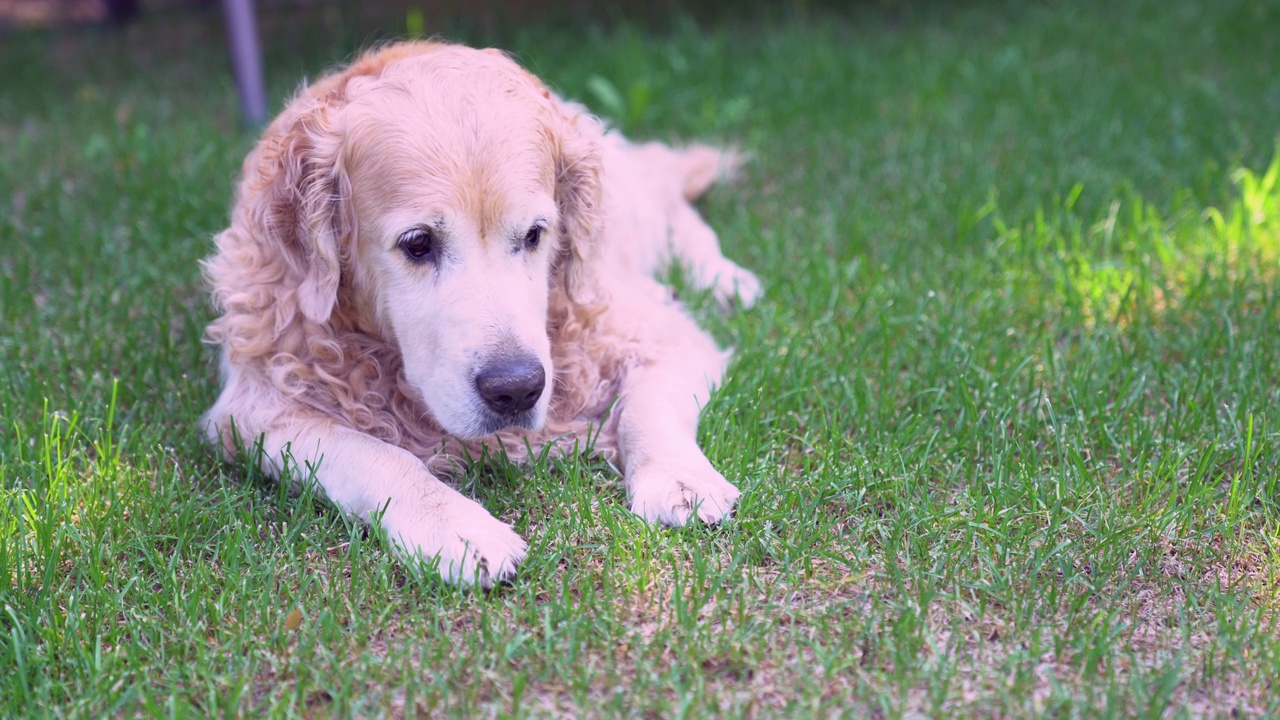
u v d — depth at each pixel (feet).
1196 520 4.89
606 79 8.95
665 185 6.53
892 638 4.50
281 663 4.51
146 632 4.58
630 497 4.98
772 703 4.40
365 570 4.74
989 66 8.86
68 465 5.03
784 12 11.37
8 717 4.39
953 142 7.36
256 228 5.11
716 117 8.18
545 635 4.52
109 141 7.88
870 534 4.86
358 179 4.95
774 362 5.49
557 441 5.19
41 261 6.29
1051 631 4.56
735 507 4.92
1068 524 4.90
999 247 6.24
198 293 6.07
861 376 5.39
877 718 4.36
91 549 4.76
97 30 12.69
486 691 4.43
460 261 4.90
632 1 12.11
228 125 8.43
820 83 8.73
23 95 9.63
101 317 5.92
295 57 10.61
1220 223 6.25
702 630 4.53
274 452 5.06
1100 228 6.30
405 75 5.00
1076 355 5.58
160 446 5.17
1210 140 7.07
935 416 5.37
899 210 6.65
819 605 4.64
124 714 4.43
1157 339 5.64
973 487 4.98
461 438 4.95
